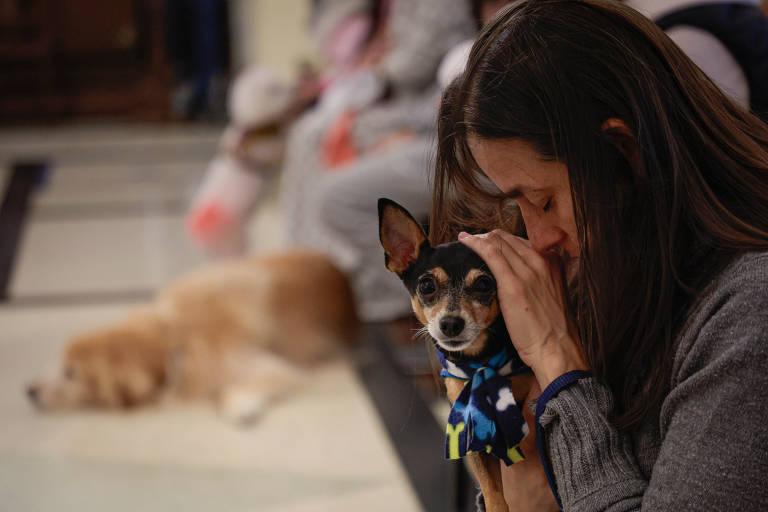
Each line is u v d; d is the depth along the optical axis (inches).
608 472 29.8
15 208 201.9
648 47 28.9
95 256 165.8
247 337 104.3
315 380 106.5
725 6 46.8
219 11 332.2
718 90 30.3
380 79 124.3
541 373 31.5
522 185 30.3
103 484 83.6
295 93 136.6
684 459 27.8
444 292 31.4
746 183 29.7
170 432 94.6
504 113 28.8
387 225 32.5
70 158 269.6
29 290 145.3
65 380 99.5
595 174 28.1
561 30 28.6
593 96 28.1
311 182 129.9
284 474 84.8
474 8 74.0
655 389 30.6
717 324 28.2
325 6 140.9
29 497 81.4
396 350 112.0
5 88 333.4
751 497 26.4
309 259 114.9
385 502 78.5
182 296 105.5
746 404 26.7
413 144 112.6
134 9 335.3
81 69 339.6
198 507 79.1
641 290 30.6
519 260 31.9
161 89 345.4
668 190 28.9
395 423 94.0
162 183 233.5
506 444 31.4
